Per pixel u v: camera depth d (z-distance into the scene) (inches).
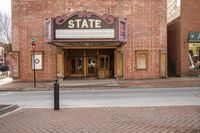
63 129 366.9
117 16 1317.7
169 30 1581.0
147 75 1375.5
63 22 1205.1
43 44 1374.3
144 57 1373.0
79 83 1186.0
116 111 491.5
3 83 1291.8
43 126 385.7
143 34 1375.5
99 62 1460.4
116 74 1371.8
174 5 1485.0
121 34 1233.4
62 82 1244.5
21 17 1378.0
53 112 494.9
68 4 1374.3
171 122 396.8
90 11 1290.6
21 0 1375.5
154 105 581.9
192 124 382.9
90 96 796.6
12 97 827.4
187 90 902.4
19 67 1384.1
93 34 1206.9
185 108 510.3
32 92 979.9
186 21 1392.7
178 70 1433.3
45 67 1375.5
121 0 1369.3
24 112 500.4
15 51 1380.4
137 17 1371.8
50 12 1374.3
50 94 884.0
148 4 1375.5
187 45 1400.1
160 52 1375.5
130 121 407.2
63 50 1378.0
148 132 343.6
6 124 403.2
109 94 839.1
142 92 874.1
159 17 1376.7
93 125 386.3
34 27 1375.5
